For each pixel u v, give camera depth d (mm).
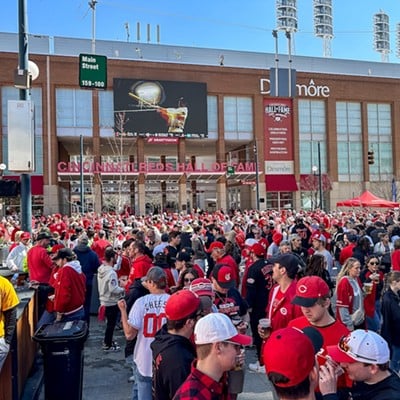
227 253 8664
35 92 45250
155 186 54062
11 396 4754
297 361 1957
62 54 49750
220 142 50344
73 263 6688
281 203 52188
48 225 19516
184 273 6113
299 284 3615
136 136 47844
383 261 10188
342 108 55312
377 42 96188
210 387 2479
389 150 57062
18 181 10039
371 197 27938
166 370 3066
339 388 2854
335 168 53750
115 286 7727
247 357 7340
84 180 46500
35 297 7406
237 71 51125
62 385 4961
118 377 6535
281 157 52375
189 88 49188
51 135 45062
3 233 16469
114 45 52844
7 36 48844
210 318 2588
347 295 5609
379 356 2559
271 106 52406
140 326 4543
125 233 16578
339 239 13938
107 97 47344
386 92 56594
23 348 5887
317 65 59219
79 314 6555
